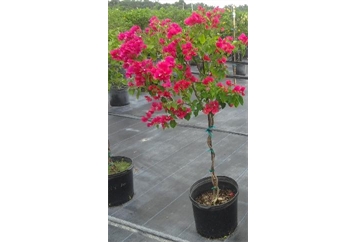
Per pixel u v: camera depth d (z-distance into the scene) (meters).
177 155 4.18
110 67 3.35
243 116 5.18
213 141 4.45
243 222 2.97
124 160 3.54
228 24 4.98
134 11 6.42
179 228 2.96
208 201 2.82
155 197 3.40
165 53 2.42
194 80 2.45
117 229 2.96
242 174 3.67
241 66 6.08
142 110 5.79
